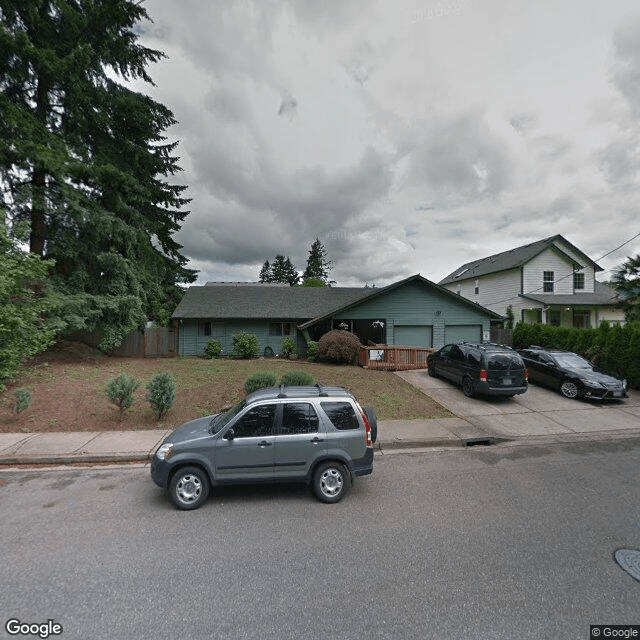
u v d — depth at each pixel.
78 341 17.44
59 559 3.49
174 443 4.80
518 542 3.78
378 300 18.95
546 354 12.61
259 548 3.69
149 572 3.29
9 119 11.23
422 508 4.60
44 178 13.76
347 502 4.79
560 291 26.41
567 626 2.64
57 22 13.20
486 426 8.45
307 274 72.12
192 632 2.57
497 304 28.61
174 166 19.00
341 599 2.91
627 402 10.76
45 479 5.56
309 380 9.45
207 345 19.50
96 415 8.48
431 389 12.03
